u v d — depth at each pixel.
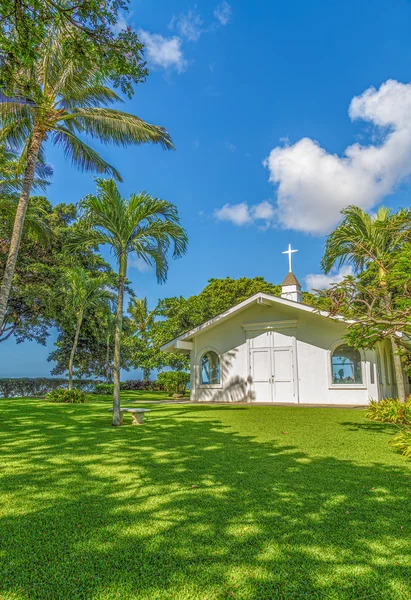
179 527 3.11
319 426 8.70
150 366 26.27
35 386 22.31
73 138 9.87
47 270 19.30
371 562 2.57
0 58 5.21
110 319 22.20
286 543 2.83
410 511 3.47
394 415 9.27
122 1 5.04
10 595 2.19
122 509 3.50
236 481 4.37
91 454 5.77
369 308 7.03
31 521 3.22
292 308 15.73
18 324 21.56
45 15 4.89
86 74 8.59
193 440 6.96
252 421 9.56
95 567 2.49
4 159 11.42
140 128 9.52
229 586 2.29
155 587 2.27
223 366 17.16
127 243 10.02
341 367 14.49
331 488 4.12
